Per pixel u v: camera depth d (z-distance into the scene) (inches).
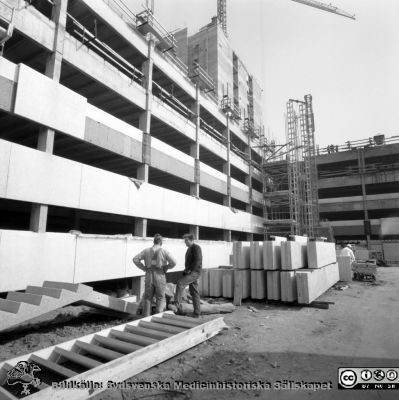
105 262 410.6
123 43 532.7
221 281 380.5
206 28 1103.6
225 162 919.0
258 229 1088.8
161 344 171.0
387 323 258.7
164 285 253.8
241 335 223.0
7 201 455.8
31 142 471.8
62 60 397.1
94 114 425.1
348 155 1326.3
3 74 310.3
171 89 694.5
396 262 1112.8
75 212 547.2
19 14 340.8
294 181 1181.1
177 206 607.2
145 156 522.9
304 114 1328.7
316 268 385.4
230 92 1133.7
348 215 1390.3
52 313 295.1
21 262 309.0
